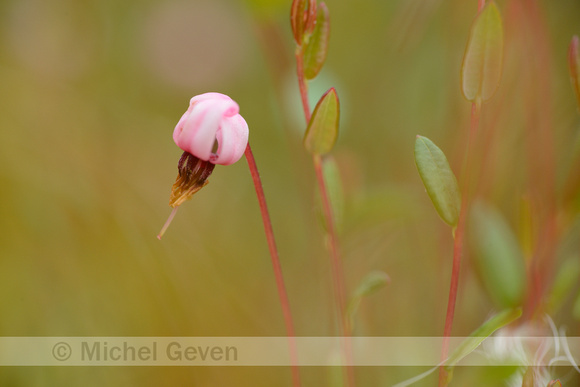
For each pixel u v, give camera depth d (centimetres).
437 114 23
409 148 23
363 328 21
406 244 22
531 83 21
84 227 22
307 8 18
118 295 22
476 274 20
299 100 22
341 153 23
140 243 22
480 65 17
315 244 22
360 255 22
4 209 22
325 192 18
